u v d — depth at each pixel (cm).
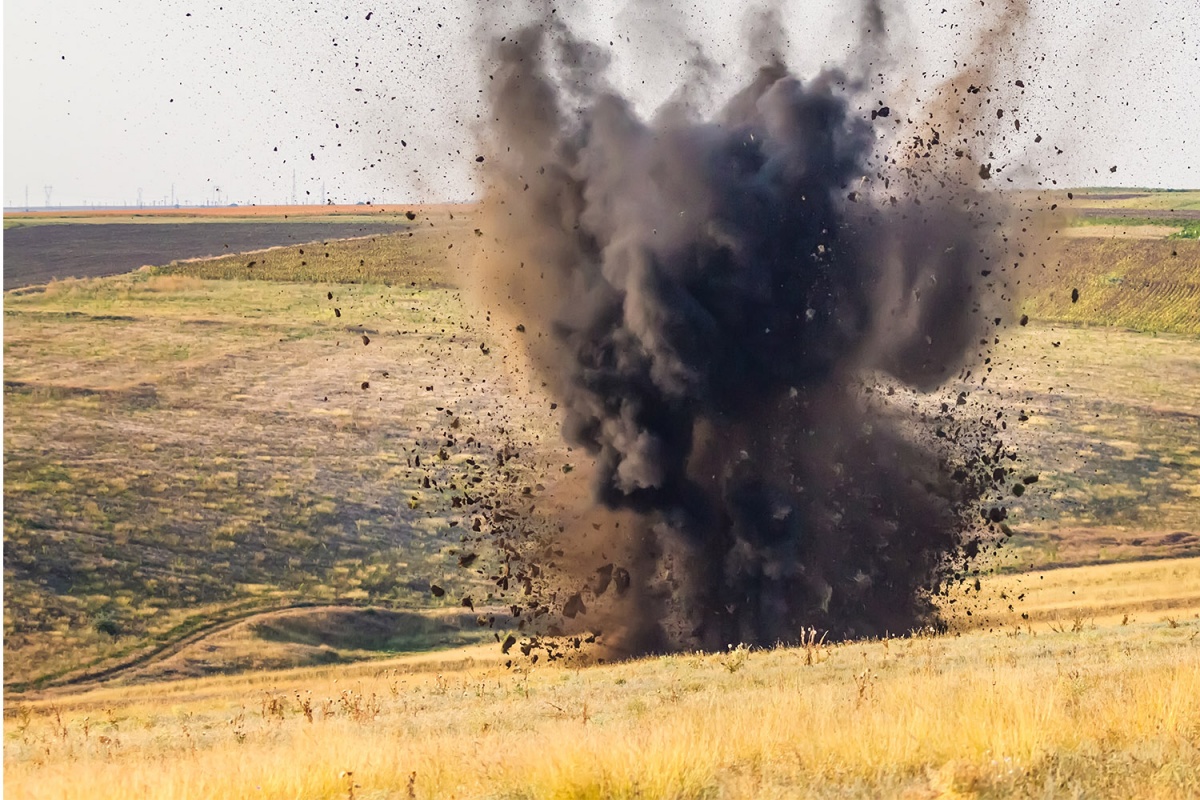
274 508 11344
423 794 2383
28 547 9938
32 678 8075
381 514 11381
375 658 8606
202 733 4344
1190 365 17550
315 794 2461
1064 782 2056
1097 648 4525
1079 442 13638
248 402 14575
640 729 2741
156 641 8800
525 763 2405
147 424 13575
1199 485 12538
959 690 2994
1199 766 2084
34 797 2628
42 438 12762
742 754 2439
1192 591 8238
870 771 2239
